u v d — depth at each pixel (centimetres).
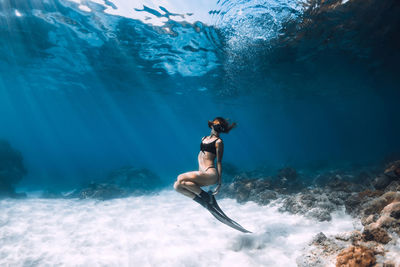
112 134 12762
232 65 1838
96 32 1349
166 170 3128
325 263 398
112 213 950
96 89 2764
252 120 6406
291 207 774
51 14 1156
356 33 1262
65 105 4194
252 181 1153
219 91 2786
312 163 2455
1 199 1285
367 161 2114
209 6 1053
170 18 1179
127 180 1695
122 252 557
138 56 1698
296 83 2377
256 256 480
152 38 1410
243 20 1125
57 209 1035
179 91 2803
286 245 517
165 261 493
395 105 4631
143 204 1118
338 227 590
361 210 615
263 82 2338
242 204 993
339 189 884
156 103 3656
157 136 14138
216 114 5094
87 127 9119
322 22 1133
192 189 415
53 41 1468
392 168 755
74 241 638
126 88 2658
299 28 1197
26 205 1116
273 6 990
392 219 451
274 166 2517
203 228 691
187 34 1351
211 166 440
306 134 13675
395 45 1442
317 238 474
